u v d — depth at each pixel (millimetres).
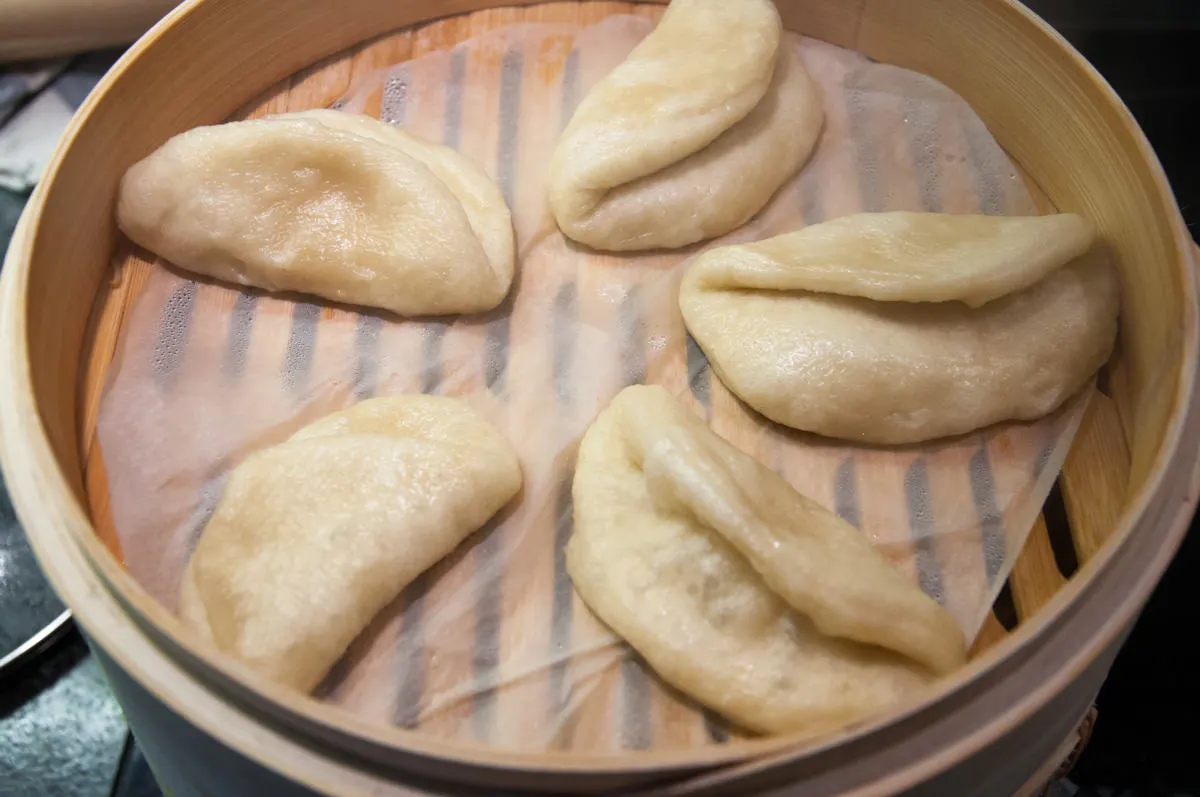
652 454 287
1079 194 338
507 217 341
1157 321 304
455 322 336
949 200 350
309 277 333
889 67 369
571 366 329
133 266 343
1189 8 402
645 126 333
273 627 284
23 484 277
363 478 299
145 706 265
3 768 346
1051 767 292
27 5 386
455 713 284
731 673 276
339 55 376
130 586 256
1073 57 323
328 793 244
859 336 313
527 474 314
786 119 351
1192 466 277
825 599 271
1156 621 360
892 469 315
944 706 245
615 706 283
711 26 351
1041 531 307
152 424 319
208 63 347
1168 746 356
